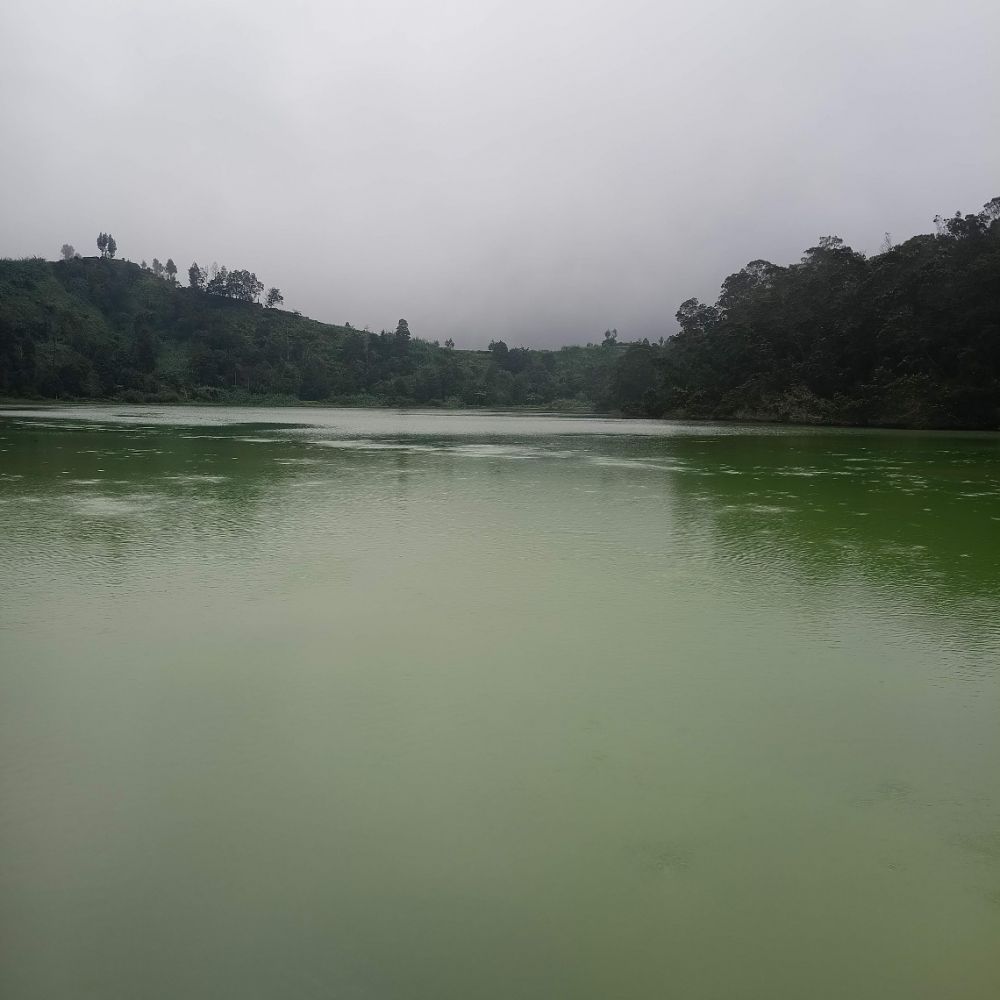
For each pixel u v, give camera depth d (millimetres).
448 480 17984
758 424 63344
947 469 21672
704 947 2797
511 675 5477
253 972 2658
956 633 6527
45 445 26984
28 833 3467
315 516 12414
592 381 136750
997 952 2791
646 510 13375
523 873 3203
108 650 5922
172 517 12102
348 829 3504
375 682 5320
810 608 7273
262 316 165500
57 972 2658
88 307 142500
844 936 2863
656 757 4242
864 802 3801
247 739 4426
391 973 2650
